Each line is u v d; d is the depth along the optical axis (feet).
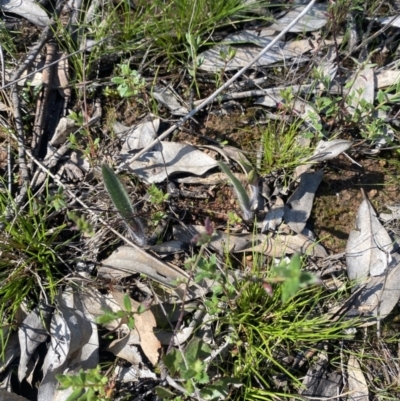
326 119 6.23
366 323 5.37
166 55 6.47
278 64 6.52
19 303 5.19
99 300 5.33
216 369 5.12
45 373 5.06
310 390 5.18
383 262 5.52
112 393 4.73
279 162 5.81
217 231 5.65
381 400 5.21
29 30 6.55
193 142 6.09
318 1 6.79
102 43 6.32
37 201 5.49
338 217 5.90
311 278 3.10
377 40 6.72
